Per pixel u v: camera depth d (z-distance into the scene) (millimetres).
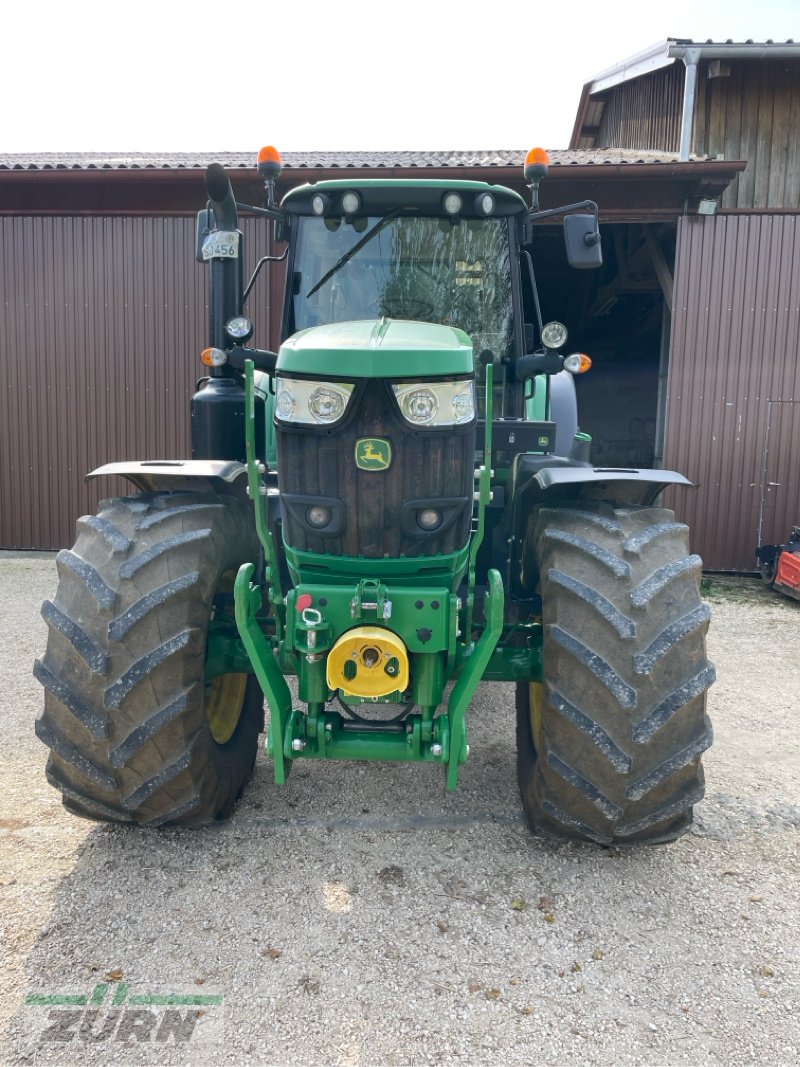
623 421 16109
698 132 10188
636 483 3088
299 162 9094
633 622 2623
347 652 2510
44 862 2873
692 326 8727
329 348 2441
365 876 2828
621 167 8266
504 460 3615
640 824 2738
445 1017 2180
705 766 3850
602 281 13422
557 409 5457
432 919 2594
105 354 9195
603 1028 2152
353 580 2609
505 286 3840
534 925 2576
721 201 10188
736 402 8789
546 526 2996
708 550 8969
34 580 7961
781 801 3467
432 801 3402
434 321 3859
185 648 2697
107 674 2639
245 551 3281
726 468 8867
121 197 8953
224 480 2914
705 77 10094
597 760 2662
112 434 9289
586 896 2738
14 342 9266
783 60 9602
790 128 10172
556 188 8609
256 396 3824
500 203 3744
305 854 2963
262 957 2398
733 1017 2199
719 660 5773
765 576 8375
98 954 2400
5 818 3186
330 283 3828
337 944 2463
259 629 2781
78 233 9047
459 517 2584
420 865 2906
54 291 9148
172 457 9258
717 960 2430
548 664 2760
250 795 3426
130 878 2785
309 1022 2152
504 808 3350
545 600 2830
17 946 2426
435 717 2713
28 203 9031
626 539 2779
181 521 2871
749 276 8633
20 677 5020
